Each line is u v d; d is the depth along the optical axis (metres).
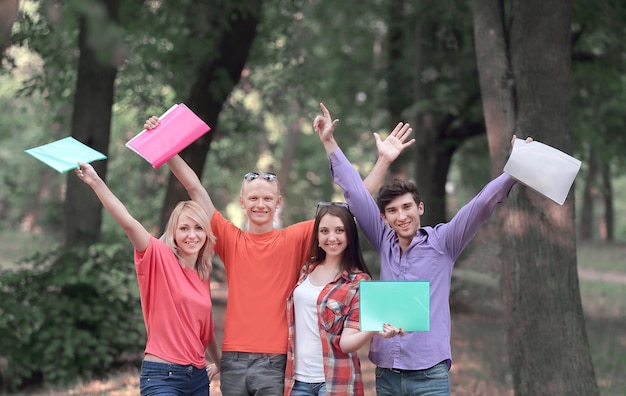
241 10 10.26
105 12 7.32
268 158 31.50
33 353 8.44
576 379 6.08
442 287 4.19
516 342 6.27
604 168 30.83
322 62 18.59
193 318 4.29
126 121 19.27
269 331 4.29
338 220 4.20
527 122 6.27
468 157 19.77
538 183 4.01
